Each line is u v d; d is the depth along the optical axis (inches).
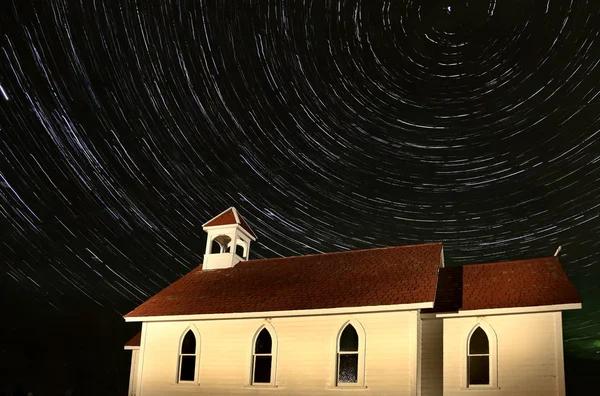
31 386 1398.9
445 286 759.7
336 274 813.2
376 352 679.7
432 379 691.4
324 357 705.6
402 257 817.5
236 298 805.2
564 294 658.2
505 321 667.4
